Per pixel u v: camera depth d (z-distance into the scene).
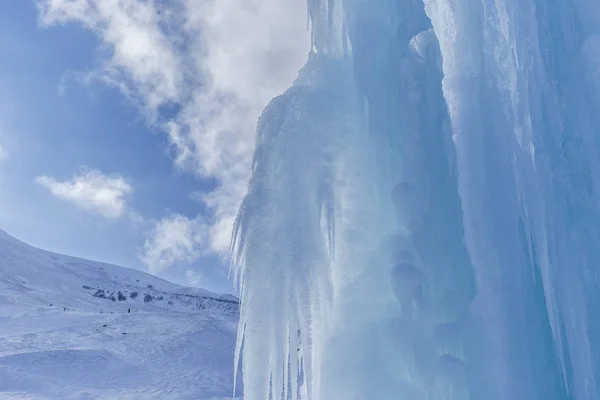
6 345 25.69
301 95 4.74
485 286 3.70
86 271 91.31
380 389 3.78
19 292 54.06
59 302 54.06
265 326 4.29
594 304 3.53
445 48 4.61
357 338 4.01
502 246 3.72
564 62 4.00
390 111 4.36
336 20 5.06
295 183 4.49
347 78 4.82
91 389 20.41
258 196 4.60
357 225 4.38
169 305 67.00
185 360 27.14
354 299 4.16
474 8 4.29
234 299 87.19
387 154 4.33
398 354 3.84
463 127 4.12
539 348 3.52
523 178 3.85
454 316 3.80
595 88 3.94
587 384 3.38
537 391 3.39
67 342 28.16
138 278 102.88
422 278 3.85
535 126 3.89
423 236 3.95
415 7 4.52
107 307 59.09
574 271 3.58
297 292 4.22
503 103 4.07
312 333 4.21
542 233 3.71
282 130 4.67
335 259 4.43
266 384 4.25
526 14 4.07
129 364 24.72
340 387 3.92
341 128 4.59
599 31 4.08
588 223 3.64
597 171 3.77
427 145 4.14
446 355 3.60
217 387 22.83
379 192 4.35
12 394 18.14
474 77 4.16
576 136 3.86
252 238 4.47
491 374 3.49
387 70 4.45
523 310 3.58
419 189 4.06
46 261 83.88
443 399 3.55
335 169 4.49
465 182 4.00
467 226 3.91
